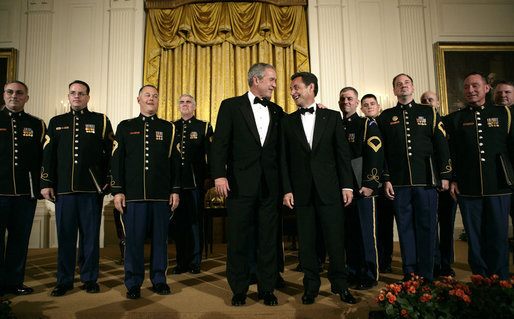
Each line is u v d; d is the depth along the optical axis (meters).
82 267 2.31
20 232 2.33
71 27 5.43
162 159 2.31
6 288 2.25
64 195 2.31
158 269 2.26
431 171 2.31
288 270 2.93
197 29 5.41
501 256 2.20
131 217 2.21
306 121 2.12
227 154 2.09
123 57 5.34
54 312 1.86
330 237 1.96
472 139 2.33
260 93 2.11
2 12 5.46
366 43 5.54
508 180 2.19
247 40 5.42
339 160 2.05
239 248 1.98
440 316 1.67
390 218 2.88
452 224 2.84
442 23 5.65
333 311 1.86
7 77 5.25
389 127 2.48
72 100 2.43
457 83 5.46
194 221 2.99
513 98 2.85
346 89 2.58
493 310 1.66
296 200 2.03
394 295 1.77
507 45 5.53
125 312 1.85
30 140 2.44
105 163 2.50
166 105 5.31
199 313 1.83
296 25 5.50
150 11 5.47
